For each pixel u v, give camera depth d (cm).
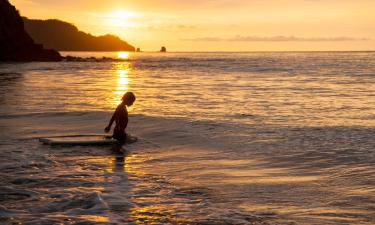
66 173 862
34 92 3017
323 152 1064
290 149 1111
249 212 614
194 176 843
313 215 599
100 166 934
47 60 10850
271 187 758
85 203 655
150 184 777
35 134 1384
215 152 1092
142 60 14750
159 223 566
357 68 7475
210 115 1839
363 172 860
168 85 3938
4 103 2306
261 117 1772
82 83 4112
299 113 1912
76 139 1222
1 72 5750
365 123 1592
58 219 579
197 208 634
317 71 6556
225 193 720
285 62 11400
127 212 614
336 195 702
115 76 5541
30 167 917
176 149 1140
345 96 2752
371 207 634
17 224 559
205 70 7350
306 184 777
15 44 10038
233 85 3894
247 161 985
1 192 714
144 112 1958
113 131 1389
